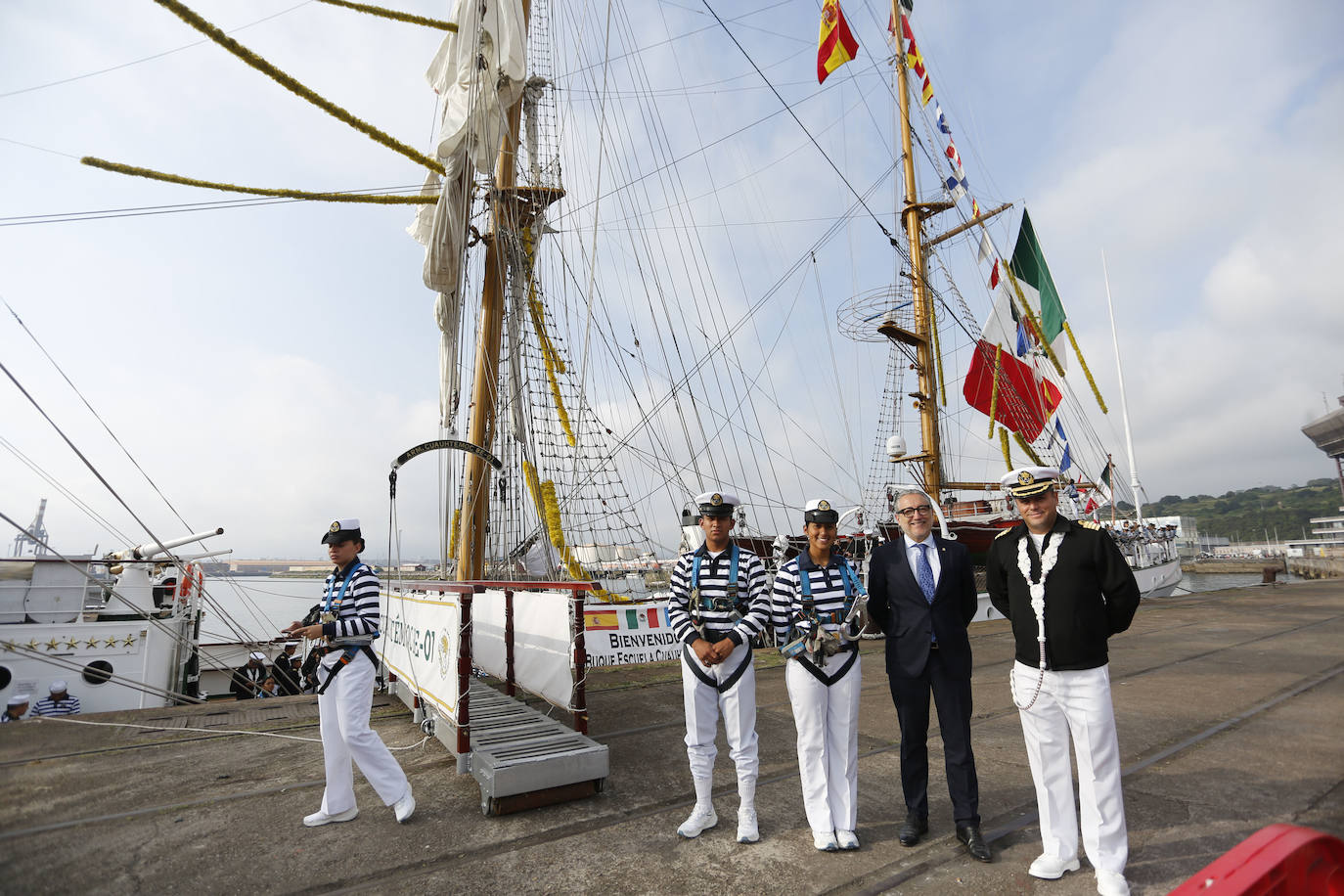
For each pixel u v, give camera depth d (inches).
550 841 144.7
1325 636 426.0
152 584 422.0
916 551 151.2
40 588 367.2
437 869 132.0
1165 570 981.2
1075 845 127.4
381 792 154.9
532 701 289.7
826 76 781.9
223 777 192.4
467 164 416.8
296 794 177.0
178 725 255.9
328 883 125.7
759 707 277.3
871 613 153.2
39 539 187.3
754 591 150.4
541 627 221.1
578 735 189.0
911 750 145.6
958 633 144.7
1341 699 251.6
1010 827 148.4
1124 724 225.9
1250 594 837.8
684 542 348.5
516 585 217.6
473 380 459.5
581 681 192.1
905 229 971.9
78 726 234.1
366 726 156.0
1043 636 129.3
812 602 145.9
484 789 161.6
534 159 571.2
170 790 179.8
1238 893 46.0
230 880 126.6
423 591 239.5
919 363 887.7
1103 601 128.6
